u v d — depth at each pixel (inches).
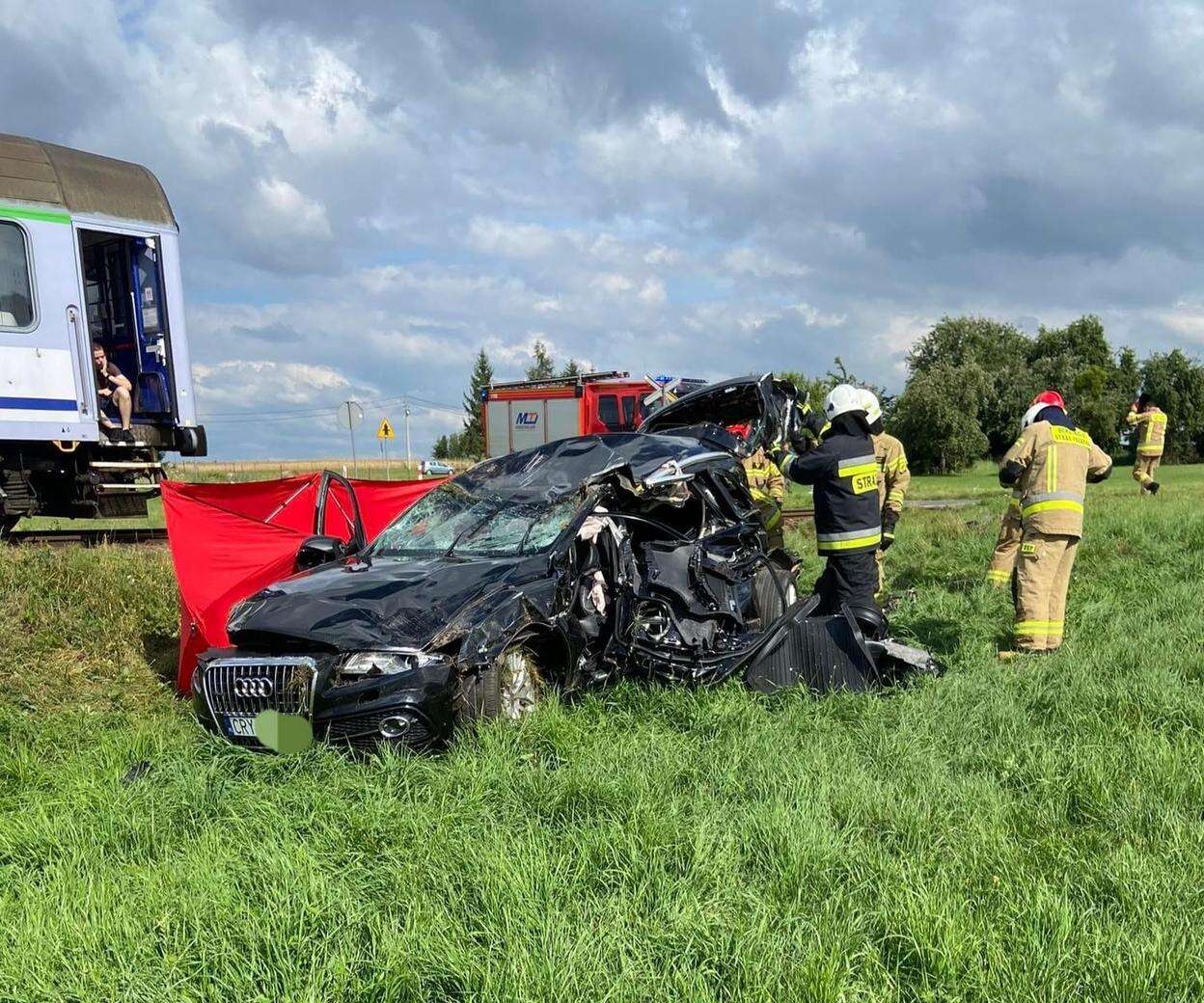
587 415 930.1
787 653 230.7
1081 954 109.7
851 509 254.5
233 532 259.0
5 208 371.9
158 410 426.6
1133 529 452.8
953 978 106.7
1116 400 2276.1
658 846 136.5
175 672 269.1
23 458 385.1
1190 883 126.3
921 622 298.5
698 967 109.4
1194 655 237.6
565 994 103.3
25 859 147.7
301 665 184.1
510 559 217.6
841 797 154.2
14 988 109.1
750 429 331.0
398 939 113.8
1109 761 168.4
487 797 159.5
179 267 428.5
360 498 328.2
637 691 217.5
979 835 141.4
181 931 119.9
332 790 161.8
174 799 164.1
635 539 254.2
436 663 184.4
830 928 116.1
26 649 260.8
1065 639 268.4
